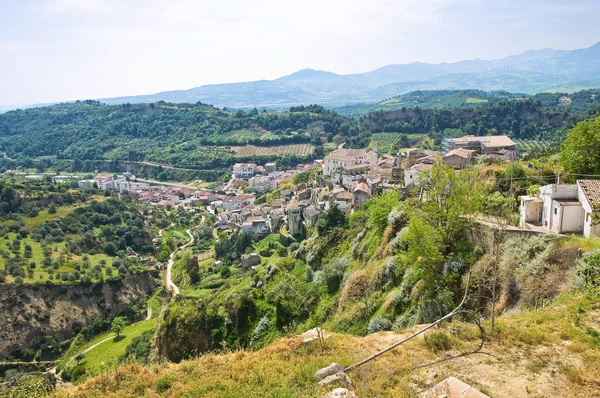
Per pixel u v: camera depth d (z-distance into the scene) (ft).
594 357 55.31
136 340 242.17
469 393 47.29
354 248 176.45
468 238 114.93
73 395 61.05
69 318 318.65
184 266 403.95
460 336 66.18
